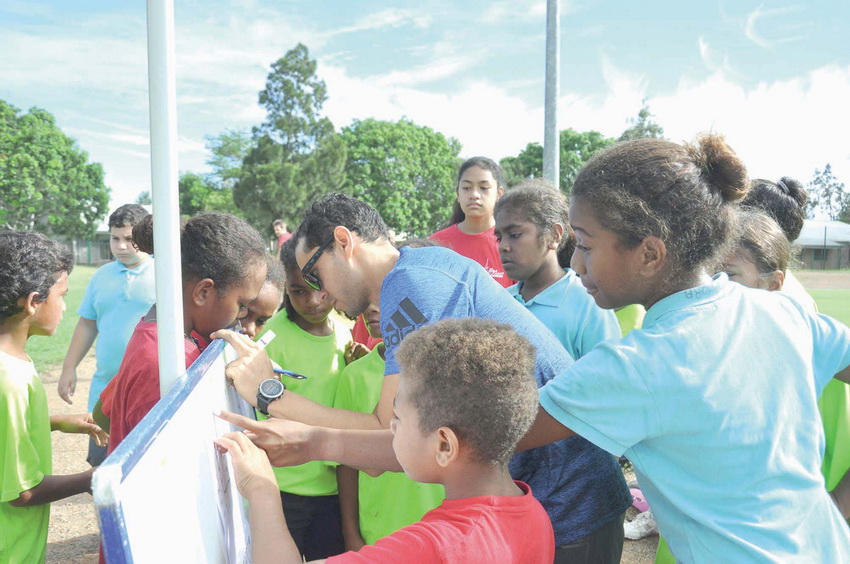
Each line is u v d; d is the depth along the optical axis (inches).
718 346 49.1
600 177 51.7
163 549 34.6
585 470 69.6
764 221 87.4
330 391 104.0
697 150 52.6
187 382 44.0
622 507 73.1
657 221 49.9
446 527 46.1
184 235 70.4
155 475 34.3
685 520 50.2
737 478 48.1
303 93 2081.7
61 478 77.6
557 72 223.9
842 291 638.5
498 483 50.6
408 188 2438.5
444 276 67.4
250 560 61.8
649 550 141.8
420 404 48.9
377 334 94.4
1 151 2154.3
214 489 48.8
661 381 48.0
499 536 46.8
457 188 211.3
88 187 2341.3
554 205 111.5
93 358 363.6
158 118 47.4
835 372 58.4
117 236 160.9
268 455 58.1
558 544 67.7
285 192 2005.4
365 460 59.6
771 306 53.7
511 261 112.2
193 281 69.6
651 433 48.9
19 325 78.7
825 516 50.6
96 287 164.2
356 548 96.1
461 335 49.4
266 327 108.7
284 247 103.0
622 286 53.3
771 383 49.6
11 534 75.2
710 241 51.4
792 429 49.9
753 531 47.4
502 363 48.0
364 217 75.0
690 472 49.3
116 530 28.6
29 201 2197.3
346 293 75.2
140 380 64.1
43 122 2287.2
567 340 105.2
